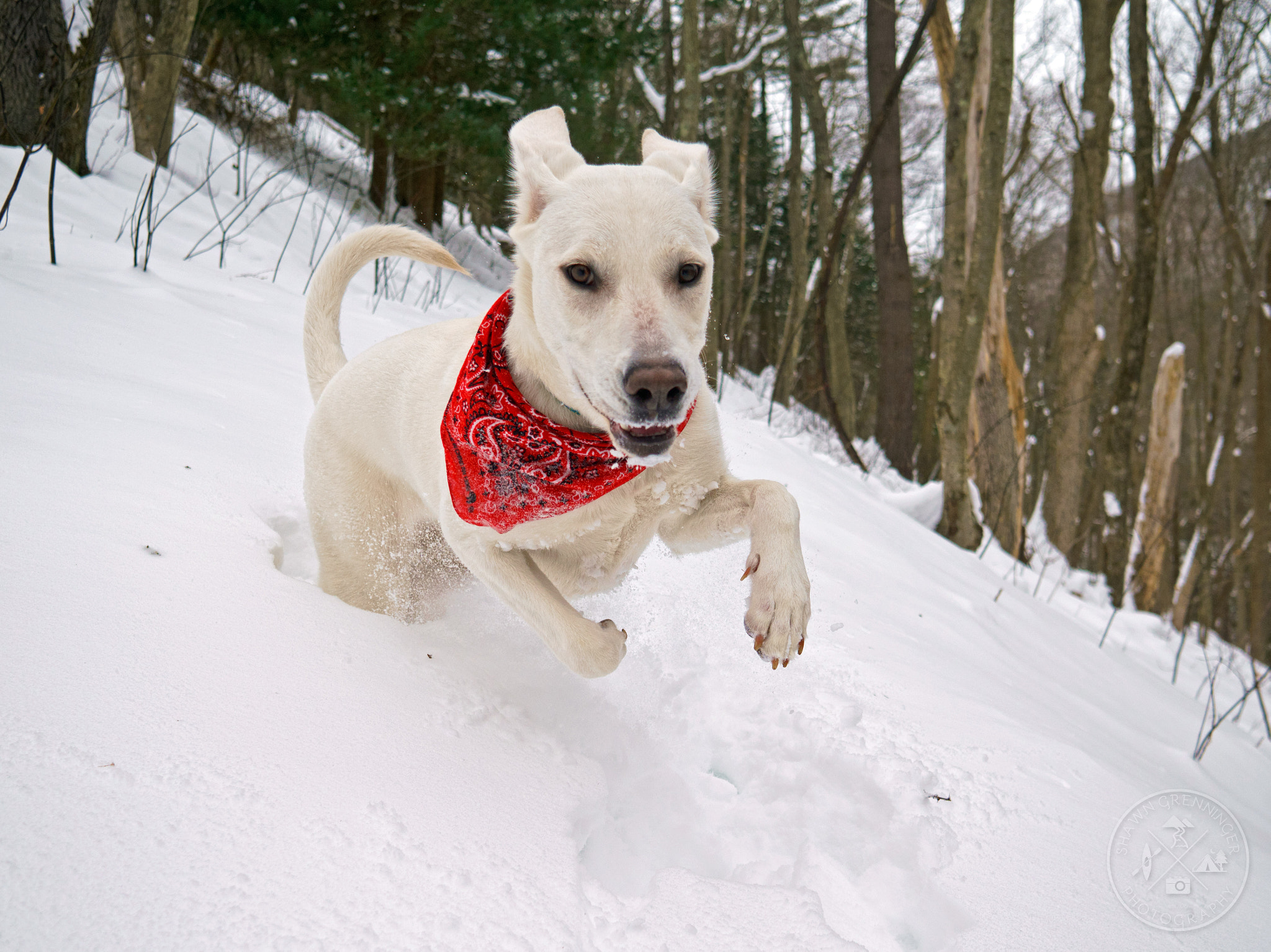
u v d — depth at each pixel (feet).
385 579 9.18
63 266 15.48
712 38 64.64
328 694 6.01
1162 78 44.06
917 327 83.92
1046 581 26.48
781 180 60.95
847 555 14.05
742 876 6.11
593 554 7.82
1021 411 30.17
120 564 6.64
